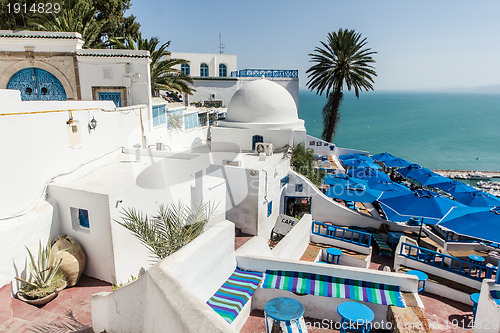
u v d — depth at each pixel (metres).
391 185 17.86
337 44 31.97
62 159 9.23
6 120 7.38
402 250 13.02
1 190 7.30
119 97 15.05
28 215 7.75
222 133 19.70
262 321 6.48
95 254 8.24
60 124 9.11
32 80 14.57
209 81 33.78
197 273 5.34
